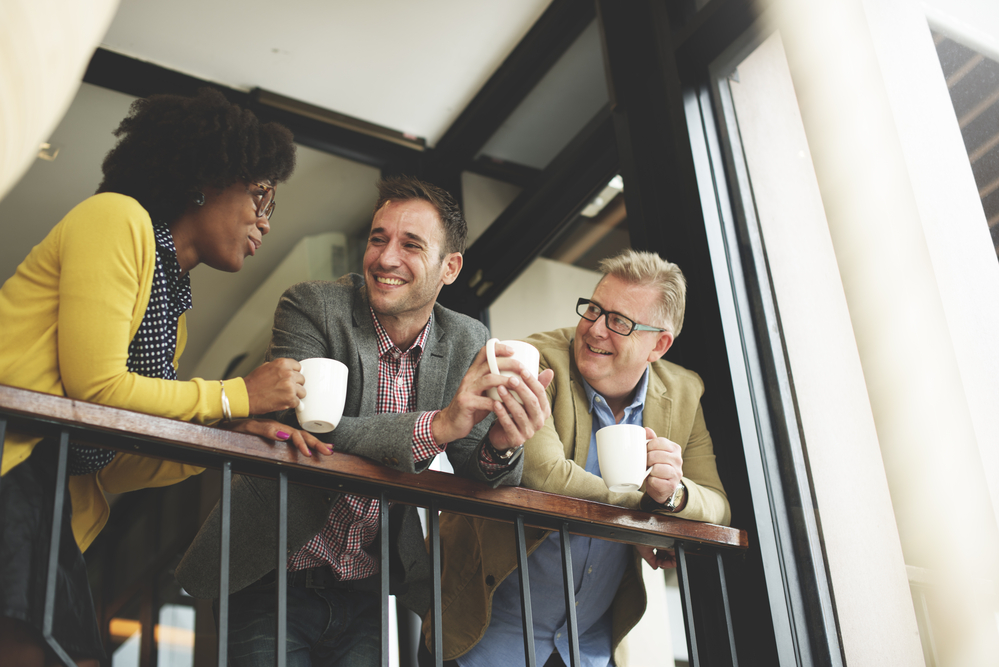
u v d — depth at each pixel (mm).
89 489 1267
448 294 3311
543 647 1727
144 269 1199
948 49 1817
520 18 3041
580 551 1707
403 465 1247
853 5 1961
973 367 1649
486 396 1270
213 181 1354
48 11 440
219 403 1172
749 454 1970
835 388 1916
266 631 1434
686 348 2162
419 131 3539
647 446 1507
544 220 3010
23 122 466
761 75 2230
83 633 1104
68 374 1109
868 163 1895
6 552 1026
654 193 2371
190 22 2953
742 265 2199
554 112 3092
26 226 3260
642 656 2408
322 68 3199
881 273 1842
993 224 1667
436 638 1239
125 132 1376
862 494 1833
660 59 2436
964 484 1638
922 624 1689
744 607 1897
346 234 3695
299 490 1410
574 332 1946
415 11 2979
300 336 1490
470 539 1783
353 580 1560
